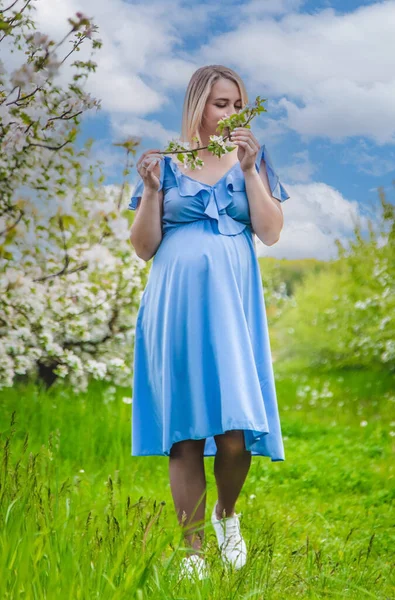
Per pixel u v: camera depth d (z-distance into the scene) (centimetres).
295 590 341
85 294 802
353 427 1009
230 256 374
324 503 588
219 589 302
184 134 392
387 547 452
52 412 731
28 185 558
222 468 374
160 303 376
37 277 773
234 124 375
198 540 360
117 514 364
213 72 389
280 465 701
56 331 813
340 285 1692
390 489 618
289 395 1398
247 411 351
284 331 1962
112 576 260
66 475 528
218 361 357
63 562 268
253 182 380
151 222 380
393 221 1447
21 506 307
